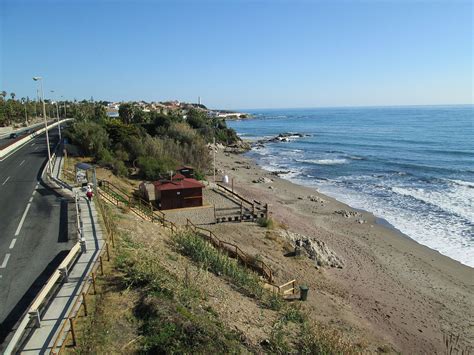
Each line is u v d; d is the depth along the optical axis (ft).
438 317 60.95
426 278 75.31
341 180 175.32
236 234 87.25
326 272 74.95
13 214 69.21
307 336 44.24
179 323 35.50
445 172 183.83
